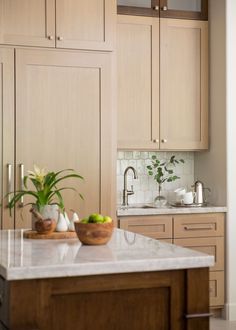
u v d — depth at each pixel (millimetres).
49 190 3215
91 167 4691
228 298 5141
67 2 4613
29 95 4535
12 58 4492
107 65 4727
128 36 5188
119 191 5516
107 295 2377
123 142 5160
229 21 5168
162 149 5289
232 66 5180
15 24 4492
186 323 2447
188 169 5758
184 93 5352
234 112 5195
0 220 4473
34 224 3232
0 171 4480
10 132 4492
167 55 5301
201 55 5402
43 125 4574
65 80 4625
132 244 2838
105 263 2291
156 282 2422
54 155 4605
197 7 5449
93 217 2840
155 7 5262
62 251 2594
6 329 2289
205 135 5414
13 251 2600
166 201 5488
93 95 4695
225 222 5188
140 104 5215
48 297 2268
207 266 2447
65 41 4609
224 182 5199
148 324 2434
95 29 4691
